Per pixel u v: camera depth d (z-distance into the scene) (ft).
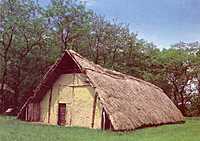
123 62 218.38
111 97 100.68
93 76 103.71
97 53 204.95
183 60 208.23
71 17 179.52
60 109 113.09
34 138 70.69
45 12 171.53
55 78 114.83
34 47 172.86
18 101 174.60
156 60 217.36
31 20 166.20
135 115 102.47
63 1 176.76
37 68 177.27
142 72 216.54
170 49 222.89
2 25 159.12
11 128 89.30
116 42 210.18
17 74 175.01
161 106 130.52
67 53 107.96
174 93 219.20
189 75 212.02
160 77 213.05
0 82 176.24
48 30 175.11
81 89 108.78
